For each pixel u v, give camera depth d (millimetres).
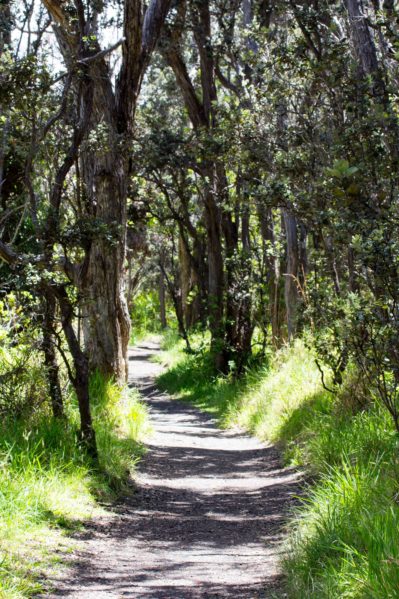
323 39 11867
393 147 7945
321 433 10273
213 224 23094
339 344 10695
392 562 4629
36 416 9047
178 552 6672
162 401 23688
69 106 10055
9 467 7223
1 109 9031
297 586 5207
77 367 8977
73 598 5098
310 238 20797
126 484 9414
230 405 17719
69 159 8742
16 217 14320
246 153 12242
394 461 7328
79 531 6977
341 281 13883
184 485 9984
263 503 8836
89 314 13258
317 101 11109
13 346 9508
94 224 8531
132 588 5465
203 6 19688
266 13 16906
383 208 7043
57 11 10141
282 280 21375
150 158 19328
